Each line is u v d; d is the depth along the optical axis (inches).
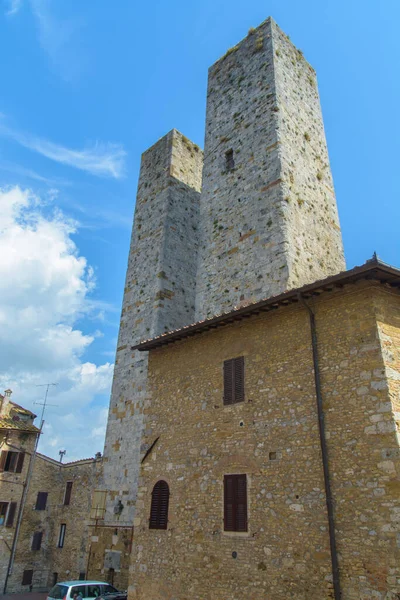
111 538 856.3
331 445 480.7
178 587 565.0
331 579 435.8
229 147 1010.7
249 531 517.7
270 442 536.1
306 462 494.9
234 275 868.6
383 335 488.7
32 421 1667.1
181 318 1045.8
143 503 658.8
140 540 638.5
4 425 1448.1
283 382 550.6
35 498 1472.7
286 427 527.2
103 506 902.4
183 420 653.9
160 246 1086.4
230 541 531.8
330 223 950.4
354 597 417.7
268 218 850.8
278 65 1003.9
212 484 577.9
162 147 1245.1
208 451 600.1
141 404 935.0
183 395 669.9
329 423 490.6
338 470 466.6
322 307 544.1
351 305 518.3
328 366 513.7
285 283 772.6
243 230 890.1
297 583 459.2
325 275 863.7
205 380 647.1
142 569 618.2
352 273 489.4
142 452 693.3
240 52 1091.9
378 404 461.1
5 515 1387.8
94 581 804.6
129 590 620.4
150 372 744.3
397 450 432.8
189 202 1190.9
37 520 1455.5
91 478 1400.1
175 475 630.5
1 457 1427.2
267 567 488.1
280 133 915.4
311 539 463.8
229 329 643.5
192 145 1273.4
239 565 513.3
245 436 564.7
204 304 904.3
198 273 948.0
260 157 923.4
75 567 1306.6
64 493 1487.5
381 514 424.5
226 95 1080.8
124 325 1080.2
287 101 981.2
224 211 951.0
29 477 1456.7
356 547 430.6
